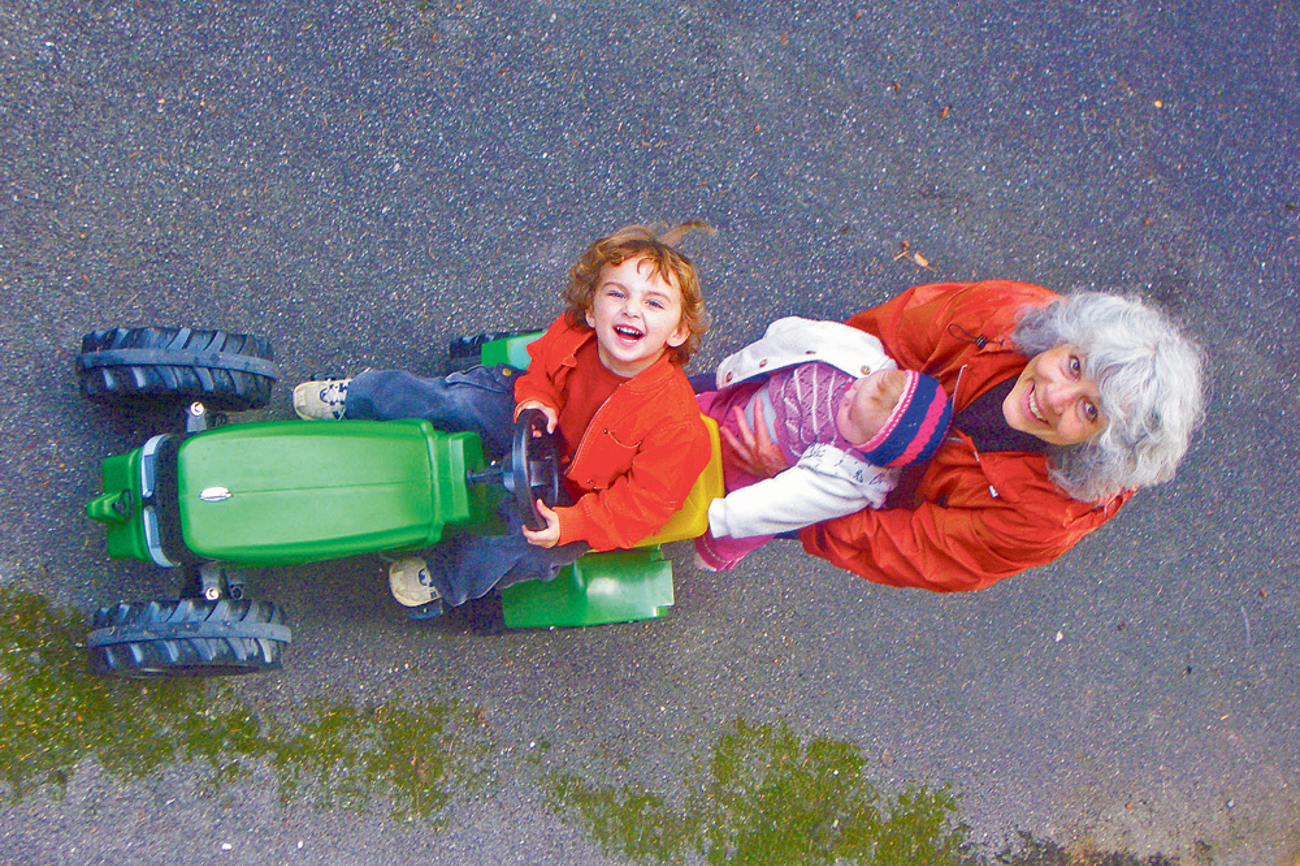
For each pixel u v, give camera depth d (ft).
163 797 8.13
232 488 6.19
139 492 6.57
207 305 8.50
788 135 10.18
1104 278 11.00
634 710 9.46
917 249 10.53
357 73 9.08
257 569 8.38
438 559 7.11
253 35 8.81
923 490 6.46
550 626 7.87
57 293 8.01
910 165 10.51
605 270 6.12
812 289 10.24
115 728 8.00
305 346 8.76
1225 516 11.17
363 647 8.70
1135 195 11.09
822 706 10.01
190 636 6.72
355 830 8.62
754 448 6.95
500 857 8.98
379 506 6.38
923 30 10.55
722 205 10.00
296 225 8.81
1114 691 10.87
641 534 6.41
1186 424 5.11
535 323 9.44
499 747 9.05
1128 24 11.14
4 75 8.04
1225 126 11.34
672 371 6.36
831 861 9.93
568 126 9.61
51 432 7.84
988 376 5.89
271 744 8.44
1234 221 11.33
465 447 6.64
